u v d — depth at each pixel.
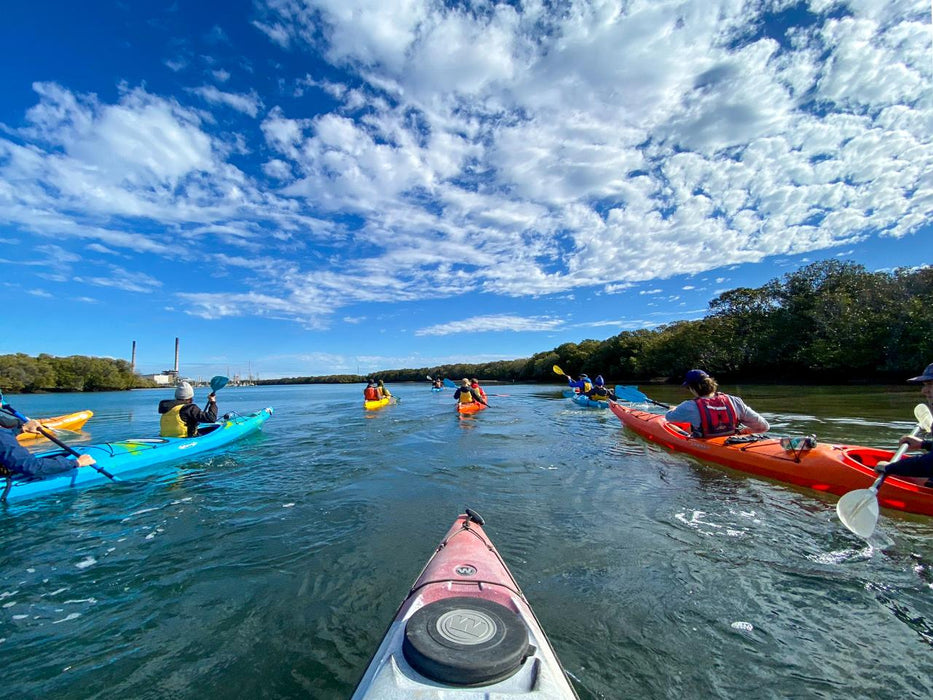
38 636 2.63
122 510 4.81
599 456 7.08
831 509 4.36
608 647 2.42
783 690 2.10
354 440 9.21
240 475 6.27
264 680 2.24
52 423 11.15
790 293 29.39
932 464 3.62
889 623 2.56
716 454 6.00
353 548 3.76
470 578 2.24
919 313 21.22
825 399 14.99
